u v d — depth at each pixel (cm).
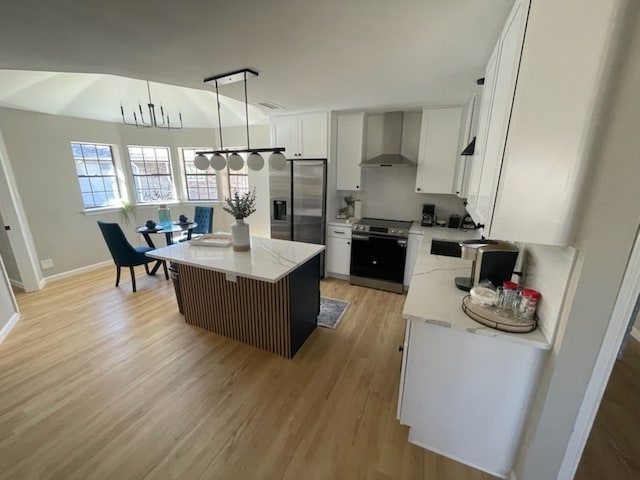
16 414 181
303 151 390
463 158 290
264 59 194
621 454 157
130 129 473
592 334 108
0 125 340
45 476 145
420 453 160
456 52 182
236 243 261
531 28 96
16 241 346
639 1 84
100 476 145
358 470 151
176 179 542
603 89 92
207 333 275
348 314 313
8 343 256
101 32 155
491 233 117
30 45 171
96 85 378
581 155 99
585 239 102
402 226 370
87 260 438
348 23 147
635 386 207
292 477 147
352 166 391
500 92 130
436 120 334
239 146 532
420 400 157
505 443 144
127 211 480
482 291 149
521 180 108
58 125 393
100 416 180
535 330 131
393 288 369
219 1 126
